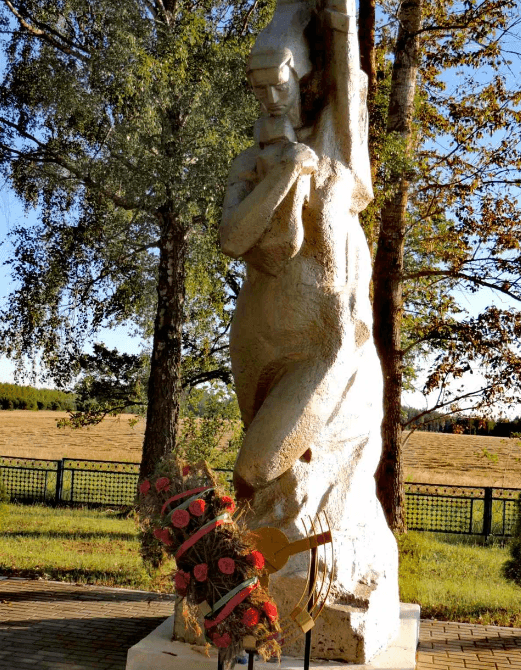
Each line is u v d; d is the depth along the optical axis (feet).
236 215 11.86
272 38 12.69
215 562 8.88
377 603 12.17
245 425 14.05
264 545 10.28
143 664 11.70
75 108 41.81
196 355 53.57
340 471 13.20
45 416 163.12
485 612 22.27
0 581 22.74
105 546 33.96
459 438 127.54
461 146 41.55
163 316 42.73
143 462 42.19
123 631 17.02
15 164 46.85
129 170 40.11
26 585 22.16
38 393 193.36
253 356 13.24
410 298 46.29
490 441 123.24
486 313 39.73
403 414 45.37
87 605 19.56
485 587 27.20
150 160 38.65
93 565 26.66
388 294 36.47
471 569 32.53
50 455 87.61
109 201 45.11
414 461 97.14
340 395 13.00
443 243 42.78
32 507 51.90
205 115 40.11
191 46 41.75
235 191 12.64
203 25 41.47
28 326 48.78
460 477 81.71
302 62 12.85
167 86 39.32
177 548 9.09
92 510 51.88
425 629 18.56
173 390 42.34
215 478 9.55
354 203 13.74
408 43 36.24
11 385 190.29
